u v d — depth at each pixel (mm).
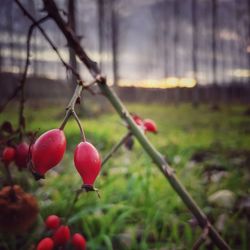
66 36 1602
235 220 3219
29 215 1734
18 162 1379
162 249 2775
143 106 33938
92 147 950
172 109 28812
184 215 3277
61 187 3889
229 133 10758
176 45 44312
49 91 28547
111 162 5055
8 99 1499
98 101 18906
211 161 5727
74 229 2922
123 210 3320
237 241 2955
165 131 11344
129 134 1761
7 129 1446
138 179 3672
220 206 3551
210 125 14188
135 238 2936
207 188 4211
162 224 3199
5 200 1698
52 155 880
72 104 986
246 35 44219
